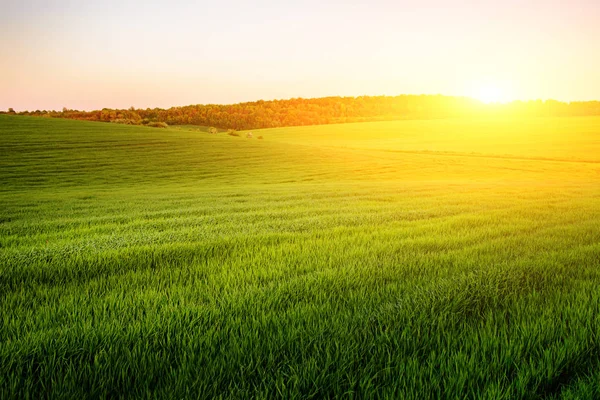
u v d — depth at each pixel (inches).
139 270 169.9
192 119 6820.9
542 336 98.4
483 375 80.7
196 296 134.4
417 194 664.4
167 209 496.1
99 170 1556.3
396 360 86.4
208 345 92.8
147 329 102.7
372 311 115.8
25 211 484.4
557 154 2516.0
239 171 1689.2
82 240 243.6
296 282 147.3
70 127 2628.0
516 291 136.9
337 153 2342.5
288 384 78.3
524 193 655.1
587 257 192.5
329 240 242.1
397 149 3029.0
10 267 169.9
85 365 84.0
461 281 145.0
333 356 87.9
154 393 74.7
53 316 116.0
